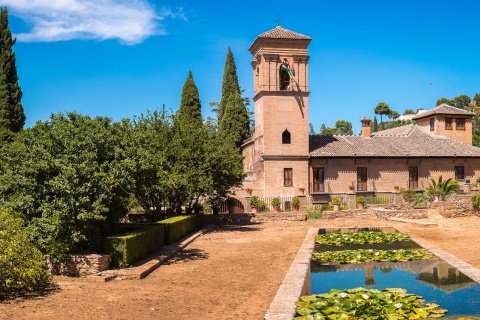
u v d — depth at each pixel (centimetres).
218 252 2078
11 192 1575
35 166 1536
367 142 4494
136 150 1800
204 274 1587
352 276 1516
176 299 1238
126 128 2064
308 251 1994
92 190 1605
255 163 4153
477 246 2030
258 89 4266
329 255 1883
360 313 1070
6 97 4356
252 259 1878
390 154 4250
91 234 1700
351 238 2384
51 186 1544
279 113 4044
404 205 3638
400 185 4303
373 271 1592
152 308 1141
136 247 1747
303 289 1344
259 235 2686
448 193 3841
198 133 3016
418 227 2881
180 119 3142
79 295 1252
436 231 2645
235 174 3075
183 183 2762
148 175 1861
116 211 1889
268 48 4034
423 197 3759
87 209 1567
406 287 1352
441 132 4934
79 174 1571
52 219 1495
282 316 1055
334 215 3506
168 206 3030
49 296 1234
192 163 2894
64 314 1073
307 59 4081
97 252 1703
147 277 1536
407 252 1902
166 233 2239
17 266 1245
